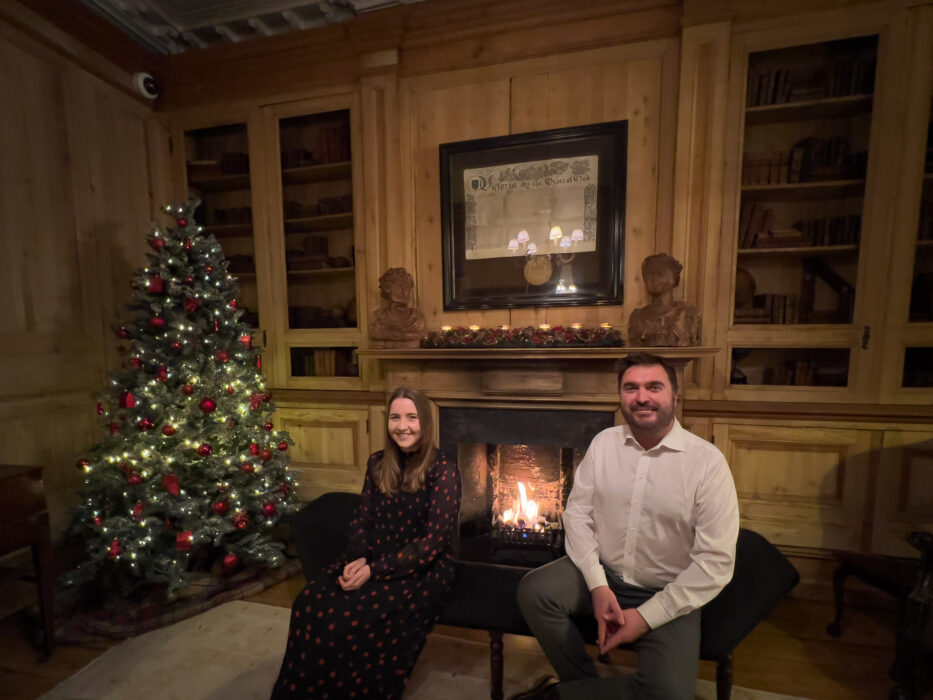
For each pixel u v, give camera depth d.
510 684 1.55
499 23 2.34
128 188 2.73
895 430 2.02
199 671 1.62
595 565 1.32
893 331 2.02
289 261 2.86
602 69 2.27
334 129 2.71
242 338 2.31
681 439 1.32
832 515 2.11
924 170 1.96
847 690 1.53
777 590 1.29
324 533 1.72
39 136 2.26
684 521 1.27
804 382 2.19
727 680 1.27
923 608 1.36
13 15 2.12
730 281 2.17
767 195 2.24
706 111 2.12
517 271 2.43
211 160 2.99
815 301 2.23
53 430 2.31
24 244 2.19
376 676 1.28
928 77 1.91
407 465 1.60
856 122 2.14
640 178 2.27
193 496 2.09
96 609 1.96
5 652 1.73
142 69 2.78
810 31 2.01
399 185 2.55
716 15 2.06
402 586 1.38
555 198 2.36
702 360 2.22
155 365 2.06
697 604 1.16
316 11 2.54
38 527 1.65
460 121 2.47
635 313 2.11
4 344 2.10
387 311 2.38
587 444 2.22
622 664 1.64
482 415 2.34
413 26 2.42
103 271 2.59
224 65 2.74
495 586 1.49
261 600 2.09
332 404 2.75
